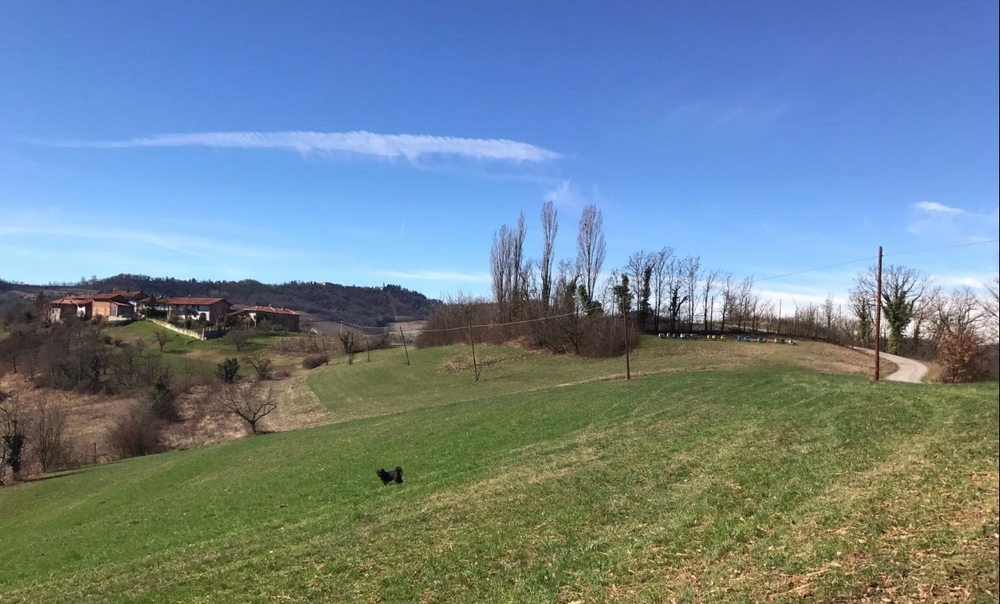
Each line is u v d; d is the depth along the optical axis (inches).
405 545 519.8
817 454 581.0
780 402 934.4
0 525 1178.6
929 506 366.0
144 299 6382.9
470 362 3075.8
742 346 2866.6
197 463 1417.3
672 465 637.9
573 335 2992.1
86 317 5221.5
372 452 1111.0
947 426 608.7
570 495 587.5
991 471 419.8
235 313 5836.6
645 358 2704.2
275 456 1298.0
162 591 507.5
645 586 341.4
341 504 757.9
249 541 644.7
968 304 2358.5
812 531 365.1
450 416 1389.0
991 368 1401.3
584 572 383.6
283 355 4227.4
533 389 2039.9
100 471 1652.3
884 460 516.4
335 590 437.7
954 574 265.1
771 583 300.7
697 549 383.2
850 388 975.0
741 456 623.5
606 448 801.6
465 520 567.8
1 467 1771.7
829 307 3959.2
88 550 790.5
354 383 2997.0
